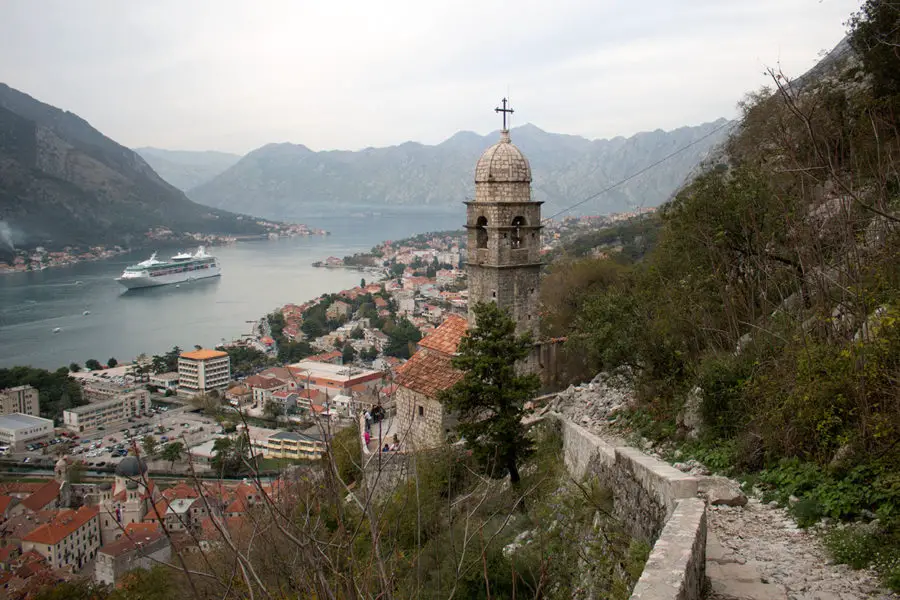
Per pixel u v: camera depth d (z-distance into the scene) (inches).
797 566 475.2
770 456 675.4
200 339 7775.6
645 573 386.3
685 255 1114.7
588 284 2154.3
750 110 1480.1
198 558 461.4
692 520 462.9
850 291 691.4
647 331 1032.2
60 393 5708.7
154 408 5757.9
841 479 581.0
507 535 874.1
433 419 1438.2
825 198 914.7
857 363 612.4
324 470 425.7
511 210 1524.4
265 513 444.5
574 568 697.6
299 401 2984.7
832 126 988.6
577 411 1193.4
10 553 2942.9
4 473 4436.5
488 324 1142.3
